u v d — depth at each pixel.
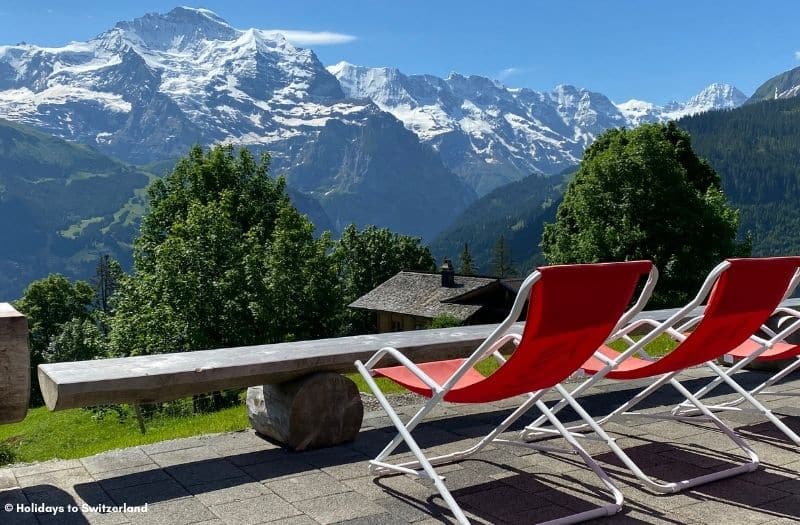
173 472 3.72
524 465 3.84
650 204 34.62
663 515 3.13
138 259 36.22
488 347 2.95
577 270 2.81
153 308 30.30
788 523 3.05
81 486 3.51
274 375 3.90
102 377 3.32
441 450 4.12
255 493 3.40
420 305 59.22
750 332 3.93
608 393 5.64
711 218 34.97
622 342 8.83
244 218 38.09
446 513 3.16
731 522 3.06
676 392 5.68
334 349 4.20
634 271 3.06
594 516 3.08
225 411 7.08
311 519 3.08
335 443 4.20
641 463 3.88
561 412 5.04
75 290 70.62
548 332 2.90
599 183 36.00
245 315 31.23
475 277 60.72
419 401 5.57
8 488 3.48
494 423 4.74
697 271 34.47
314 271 37.34
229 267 31.31
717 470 3.76
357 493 3.40
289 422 4.04
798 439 4.08
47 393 3.41
